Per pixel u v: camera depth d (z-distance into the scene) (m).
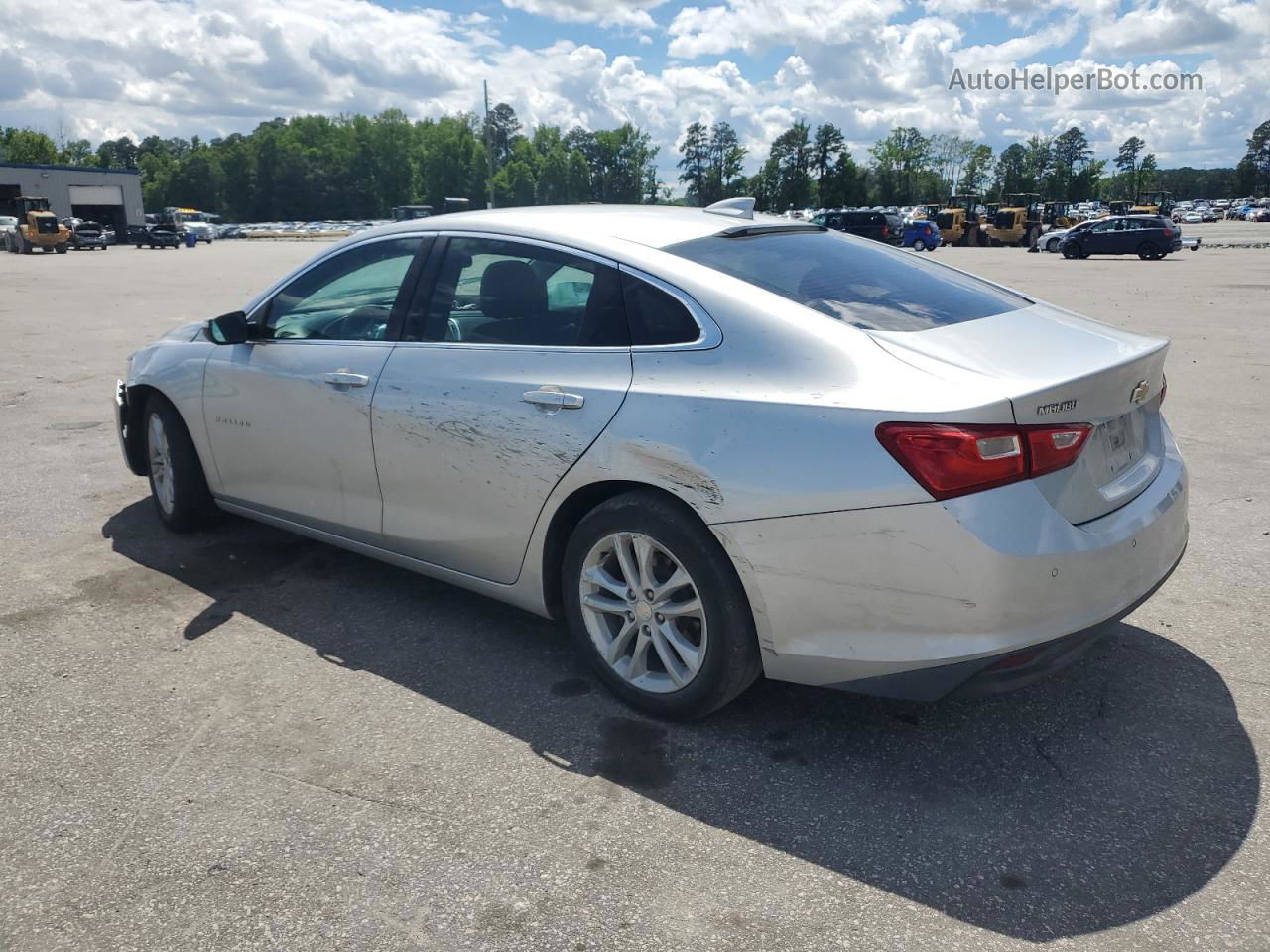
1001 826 2.63
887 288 3.29
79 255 47.62
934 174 122.06
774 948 2.20
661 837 2.60
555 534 3.33
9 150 142.00
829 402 2.71
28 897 2.37
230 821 2.66
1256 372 9.59
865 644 2.72
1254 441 6.77
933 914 2.30
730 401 2.85
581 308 3.28
